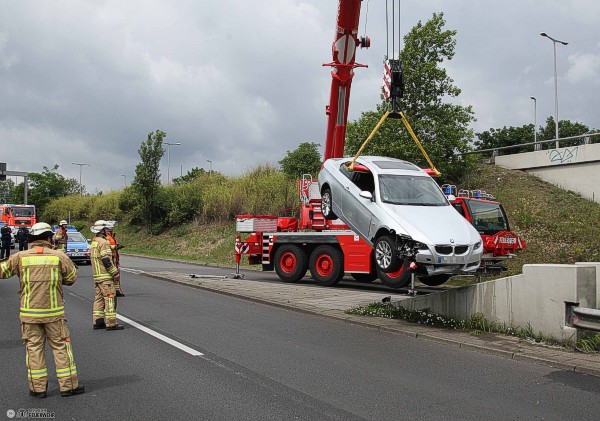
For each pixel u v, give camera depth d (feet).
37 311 17.94
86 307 37.24
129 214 141.79
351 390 19.02
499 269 33.50
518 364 22.93
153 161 126.11
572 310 25.39
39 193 230.07
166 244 111.86
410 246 30.66
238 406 17.24
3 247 80.33
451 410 17.06
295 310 36.94
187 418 16.16
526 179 79.46
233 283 52.06
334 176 40.22
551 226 64.85
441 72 69.82
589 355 23.77
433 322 30.55
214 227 110.32
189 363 22.48
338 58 46.88
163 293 45.11
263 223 60.34
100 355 23.79
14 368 21.62
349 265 49.70
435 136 72.28
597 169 71.31
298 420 16.03
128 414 16.51
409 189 35.22
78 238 76.43
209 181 127.44
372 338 27.96
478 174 83.97
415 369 21.93
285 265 55.88
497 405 17.61
